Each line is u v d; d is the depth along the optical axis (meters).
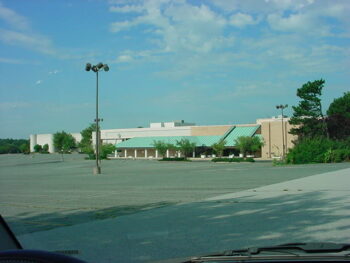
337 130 69.38
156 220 11.73
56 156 113.31
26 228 10.80
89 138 134.62
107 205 15.57
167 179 29.92
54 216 13.02
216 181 26.72
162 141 91.62
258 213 12.45
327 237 8.80
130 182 27.70
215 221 11.26
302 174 31.05
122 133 110.81
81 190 22.25
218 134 92.50
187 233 9.67
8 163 71.25
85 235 9.73
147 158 95.31
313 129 67.31
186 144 86.56
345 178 25.64
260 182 24.66
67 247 8.46
